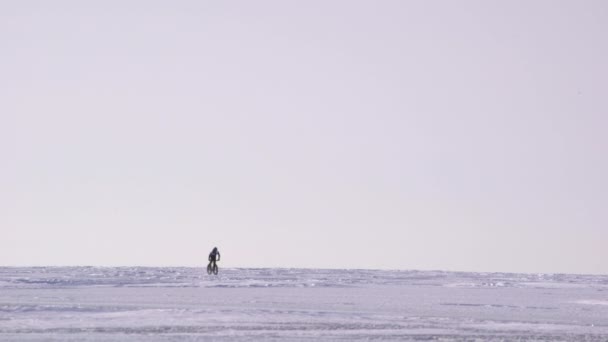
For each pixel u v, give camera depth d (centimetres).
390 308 9988
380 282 17650
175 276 18900
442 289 14875
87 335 6969
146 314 8612
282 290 13412
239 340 6850
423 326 8000
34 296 10881
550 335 7444
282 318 8481
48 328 7362
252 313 8919
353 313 9206
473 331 7662
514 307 10506
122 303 9981
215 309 9331
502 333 7544
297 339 6962
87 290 12438
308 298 11475
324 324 8031
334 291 13425
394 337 7181
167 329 7431
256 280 17225
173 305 9819
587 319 8931
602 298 12625
